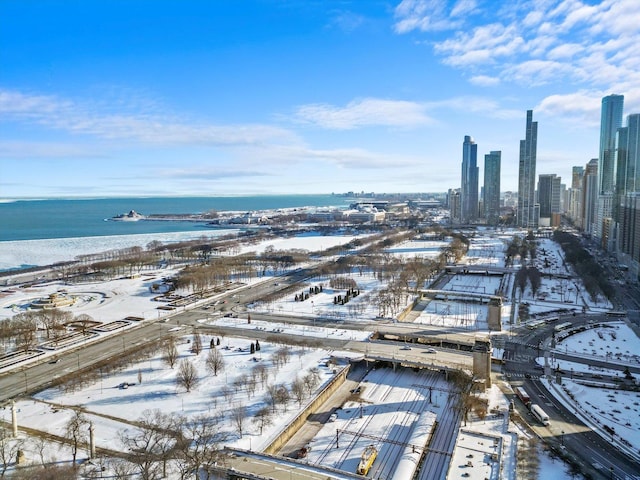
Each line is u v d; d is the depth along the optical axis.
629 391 196.62
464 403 176.25
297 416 171.00
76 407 178.25
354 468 145.50
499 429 163.50
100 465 139.38
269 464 133.75
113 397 186.88
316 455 152.88
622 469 141.75
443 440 161.12
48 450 148.25
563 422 170.00
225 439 153.25
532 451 147.75
